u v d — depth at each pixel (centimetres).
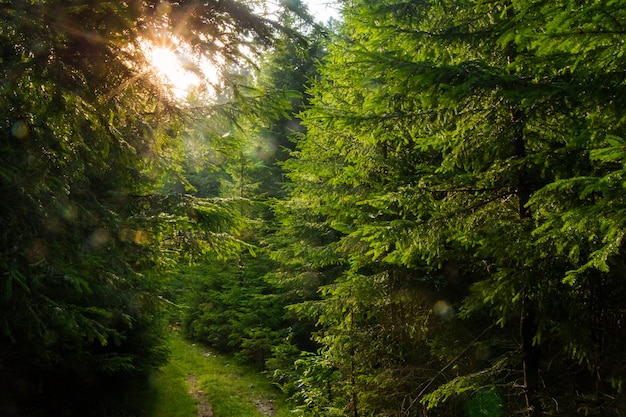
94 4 289
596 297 444
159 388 1315
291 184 1085
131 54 336
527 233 401
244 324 1583
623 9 225
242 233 1653
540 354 525
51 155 410
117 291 652
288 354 1333
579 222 275
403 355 711
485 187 461
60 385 875
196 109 448
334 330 814
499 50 415
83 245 522
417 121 423
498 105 377
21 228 425
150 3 306
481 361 612
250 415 1179
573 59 296
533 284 395
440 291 684
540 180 436
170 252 746
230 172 1734
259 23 346
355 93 748
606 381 457
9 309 466
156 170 677
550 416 429
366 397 706
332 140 864
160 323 1158
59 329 579
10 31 290
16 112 360
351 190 777
